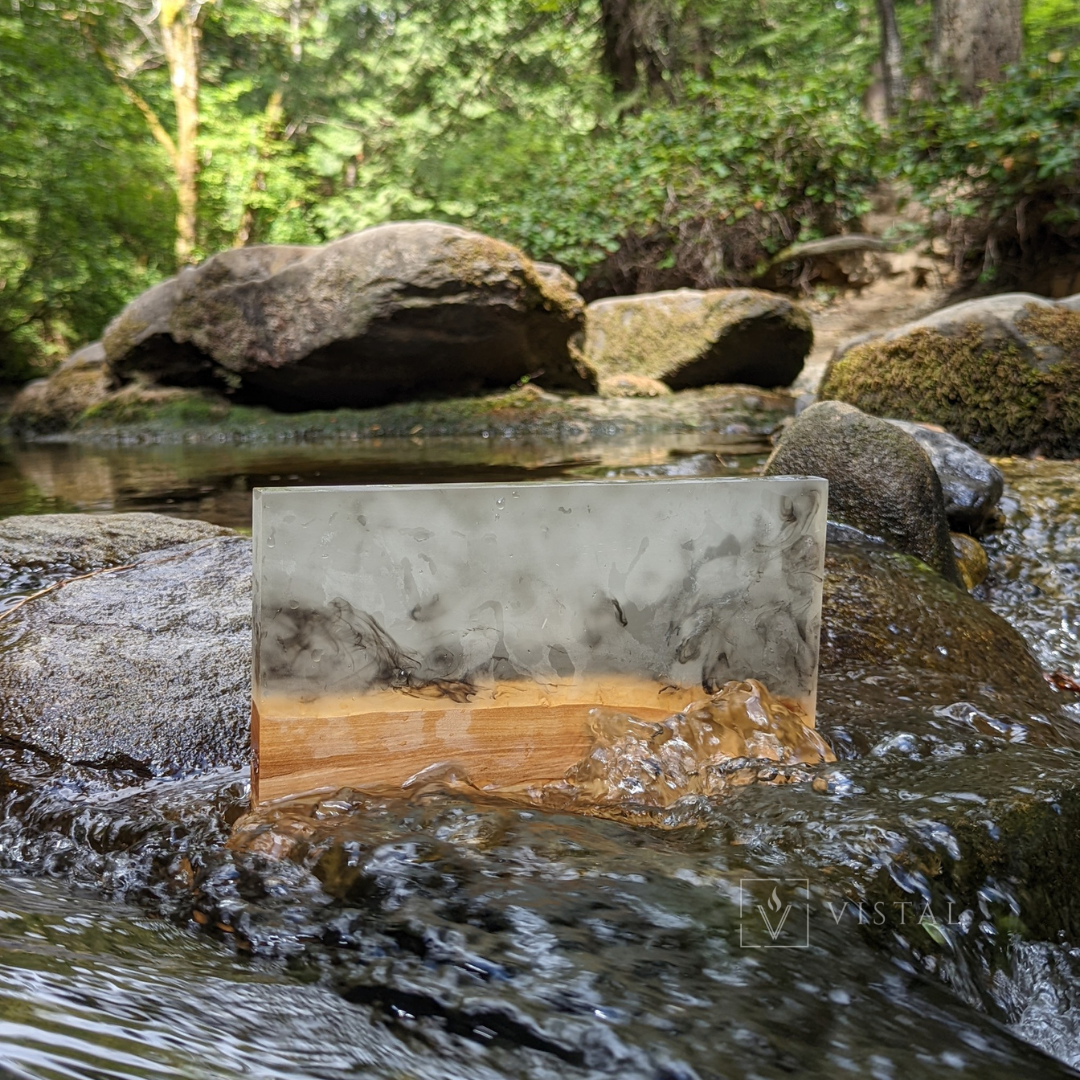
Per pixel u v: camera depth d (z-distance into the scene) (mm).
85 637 2791
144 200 18938
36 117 17516
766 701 2336
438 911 1599
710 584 2283
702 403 10445
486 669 2141
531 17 21422
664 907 1611
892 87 15797
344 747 2062
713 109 15719
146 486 6539
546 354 10500
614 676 2230
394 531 2051
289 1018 1253
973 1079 1228
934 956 1648
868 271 15016
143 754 2398
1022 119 11711
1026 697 3270
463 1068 1188
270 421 10344
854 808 1982
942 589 3680
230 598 3082
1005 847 1893
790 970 1451
